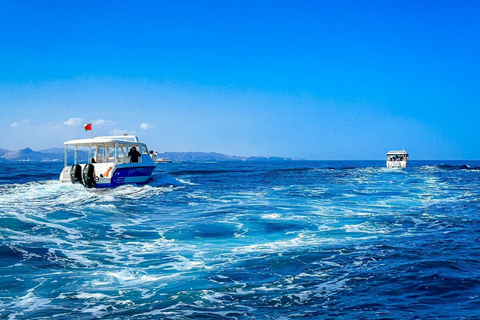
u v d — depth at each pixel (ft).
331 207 58.03
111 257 29.71
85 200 61.52
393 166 223.71
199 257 29.73
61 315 18.99
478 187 91.71
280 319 18.44
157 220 46.42
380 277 24.35
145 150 93.20
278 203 63.00
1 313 19.12
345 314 18.84
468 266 26.50
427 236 36.86
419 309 19.27
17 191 70.74
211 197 71.00
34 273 25.38
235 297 21.33
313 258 28.91
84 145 85.25
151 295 21.66
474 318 18.08
